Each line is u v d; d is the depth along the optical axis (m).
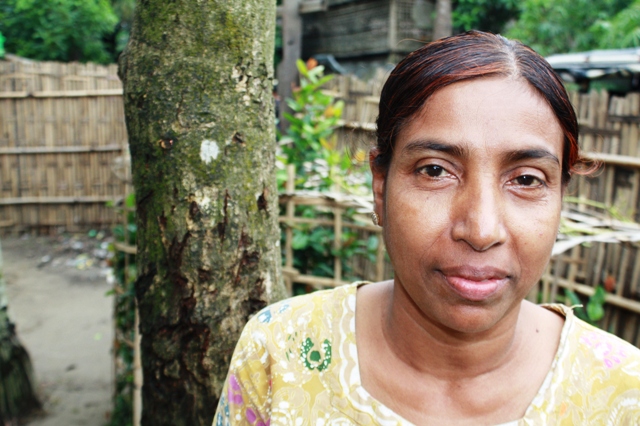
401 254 0.77
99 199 7.37
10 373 3.42
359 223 2.88
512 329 0.81
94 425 3.43
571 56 5.56
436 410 0.81
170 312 1.40
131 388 3.10
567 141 0.79
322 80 3.20
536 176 0.74
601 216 2.96
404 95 0.77
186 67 1.30
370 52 8.40
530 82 0.74
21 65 6.78
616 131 3.90
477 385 0.81
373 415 0.83
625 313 3.07
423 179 0.76
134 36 1.36
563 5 8.30
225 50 1.32
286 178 2.69
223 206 1.36
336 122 3.27
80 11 10.00
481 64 0.73
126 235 2.95
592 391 0.82
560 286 3.14
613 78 5.35
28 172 7.12
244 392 0.92
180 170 1.33
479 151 0.72
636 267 3.01
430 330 0.80
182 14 1.29
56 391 3.83
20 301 5.45
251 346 0.93
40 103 6.94
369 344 0.87
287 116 3.17
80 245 6.97
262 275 1.44
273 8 1.43
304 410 0.86
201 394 1.42
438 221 0.74
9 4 10.00
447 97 0.73
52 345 4.55
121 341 3.11
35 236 7.23
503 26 9.62
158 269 1.40
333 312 0.92
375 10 8.23
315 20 9.47
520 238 0.73
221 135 1.34
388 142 0.81
